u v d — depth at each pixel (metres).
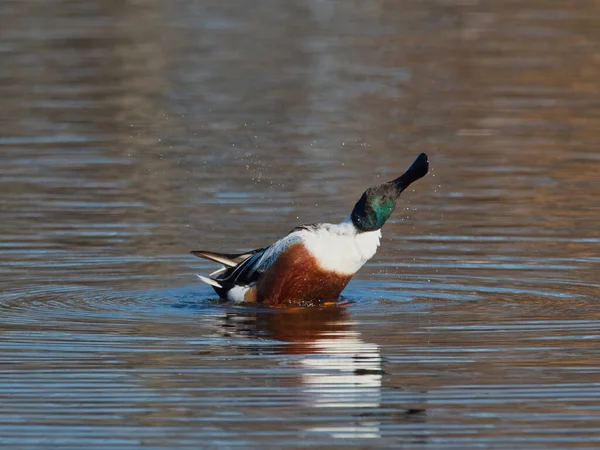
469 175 23.91
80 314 15.31
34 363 13.23
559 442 10.98
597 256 18.20
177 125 28.56
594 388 12.31
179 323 14.91
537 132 27.62
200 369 13.03
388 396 12.15
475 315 15.20
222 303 15.92
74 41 38.38
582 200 21.83
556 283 16.83
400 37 39.09
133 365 13.17
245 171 24.17
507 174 23.92
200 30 40.53
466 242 19.16
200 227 20.00
